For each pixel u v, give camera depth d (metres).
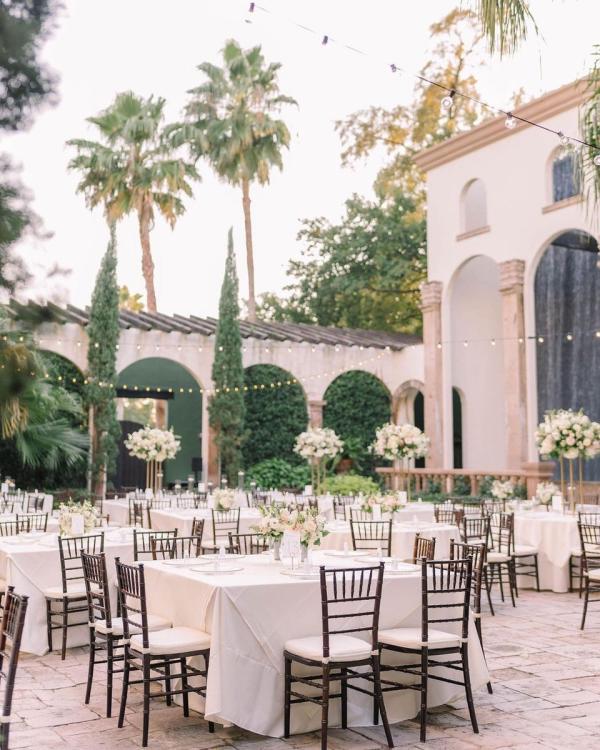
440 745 4.53
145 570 5.76
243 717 4.64
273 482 20.44
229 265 20.14
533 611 8.48
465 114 25.55
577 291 19.59
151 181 23.50
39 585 6.74
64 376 19.12
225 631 4.67
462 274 20.41
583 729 4.74
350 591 4.99
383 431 13.03
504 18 6.30
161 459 14.71
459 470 17.66
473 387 20.36
